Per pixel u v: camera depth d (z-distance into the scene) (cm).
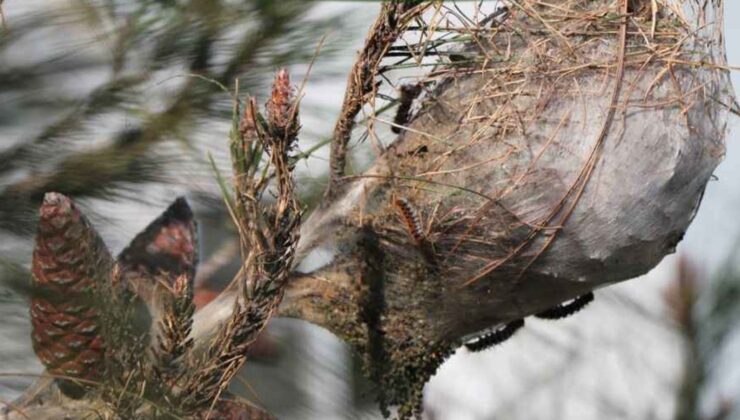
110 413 325
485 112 334
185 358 326
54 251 322
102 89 320
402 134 335
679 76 334
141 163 321
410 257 335
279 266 326
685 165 333
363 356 336
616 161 332
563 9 336
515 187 332
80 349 324
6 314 312
